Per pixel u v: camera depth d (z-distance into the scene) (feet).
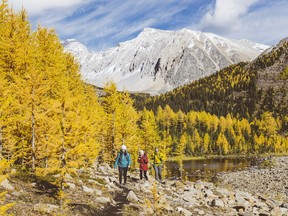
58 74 83.56
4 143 58.44
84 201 42.09
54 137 41.73
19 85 58.85
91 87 127.44
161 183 70.59
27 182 43.65
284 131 517.14
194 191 63.41
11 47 64.18
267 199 70.08
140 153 72.02
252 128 541.34
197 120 555.28
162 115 547.08
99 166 83.41
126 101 129.80
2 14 68.03
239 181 167.63
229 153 447.83
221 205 54.13
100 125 105.70
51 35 88.79
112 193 52.39
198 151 449.06
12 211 31.55
